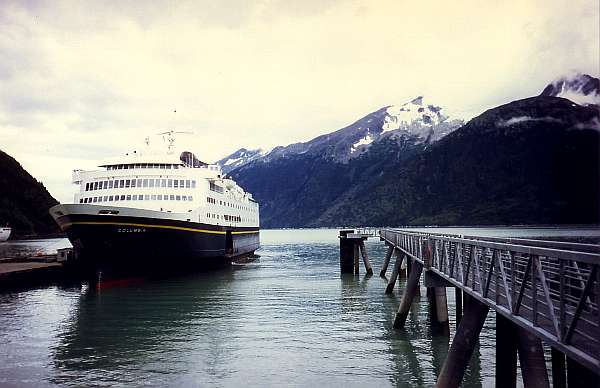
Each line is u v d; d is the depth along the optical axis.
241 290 39.38
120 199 45.19
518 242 15.66
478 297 12.72
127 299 34.81
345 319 27.42
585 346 8.03
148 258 39.56
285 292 38.22
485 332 23.56
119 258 38.31
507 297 11.00
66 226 37.03
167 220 40.06
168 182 45.66
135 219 37.75
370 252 93.31
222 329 25.19
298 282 44.59
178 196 45.34
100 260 37.81
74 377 17.98
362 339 22.80
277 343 22.28
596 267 7.68
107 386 17.05
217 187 52.50
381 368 18.59
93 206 36.00
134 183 45.62
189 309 30.81
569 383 10.17
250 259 74.88
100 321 27.45
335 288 40.56
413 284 25.05
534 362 11.33
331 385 16.94
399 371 18.23
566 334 8.21
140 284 41.94
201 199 46.12
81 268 48.38
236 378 17.77
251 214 77.38
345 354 20.44
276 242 165.62
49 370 18.81
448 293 37.16
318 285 42.50
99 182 46.50
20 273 40.97
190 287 40.72
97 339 23.42
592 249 9.94
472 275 13.97
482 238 19.55
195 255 44.94
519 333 11.66
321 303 32.91
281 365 19.12
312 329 24.95
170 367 19.05
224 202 55.22
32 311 30.83
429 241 20.03
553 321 8.73
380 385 16.89
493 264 12.16
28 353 21.12
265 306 31.83
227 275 50.88
